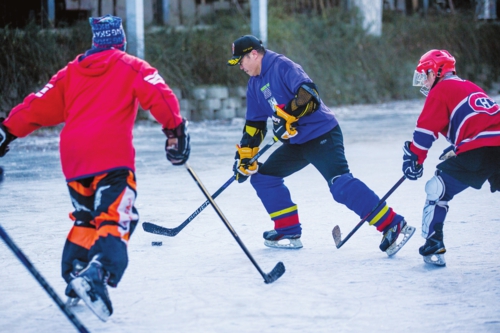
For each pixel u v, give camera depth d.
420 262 8.55
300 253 9.09
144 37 29.70
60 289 7.57
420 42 41.47
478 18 45.81
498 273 7.99
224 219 7.53
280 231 9.36
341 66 37.03
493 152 8.07
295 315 6.64
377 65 38.69
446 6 46.06
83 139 6.43
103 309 5.92
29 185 14.77
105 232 6.29
